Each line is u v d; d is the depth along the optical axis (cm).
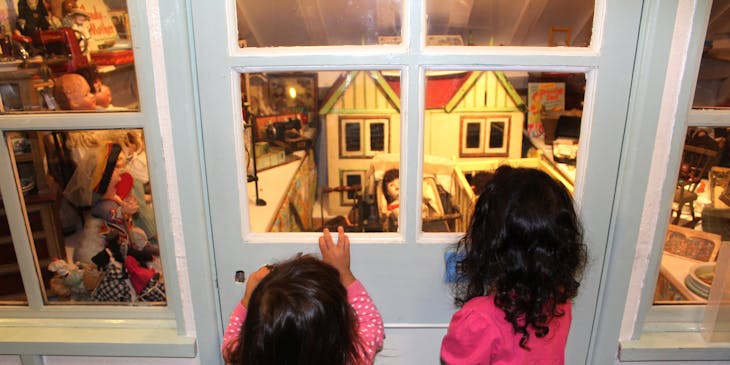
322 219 115
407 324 92
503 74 114
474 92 115
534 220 66
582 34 86
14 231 89
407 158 81
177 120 77
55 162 86
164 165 81
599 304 88
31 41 76
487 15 92
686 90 75
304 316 61
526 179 70
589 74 76
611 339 89
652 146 78
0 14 74
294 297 62
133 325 95
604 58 75
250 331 63
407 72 76
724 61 76
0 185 86
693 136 80
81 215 90
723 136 81
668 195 81
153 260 92
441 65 76
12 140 84
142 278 93
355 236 87
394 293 90
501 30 94
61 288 95
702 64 76
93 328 95
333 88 134
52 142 85
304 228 107
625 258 84
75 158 86
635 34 73
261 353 62
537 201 67
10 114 80
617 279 85
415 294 90
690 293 92
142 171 86
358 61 76
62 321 95
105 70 78
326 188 129
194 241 84
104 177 87
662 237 83
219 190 83
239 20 81
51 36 76
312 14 87
